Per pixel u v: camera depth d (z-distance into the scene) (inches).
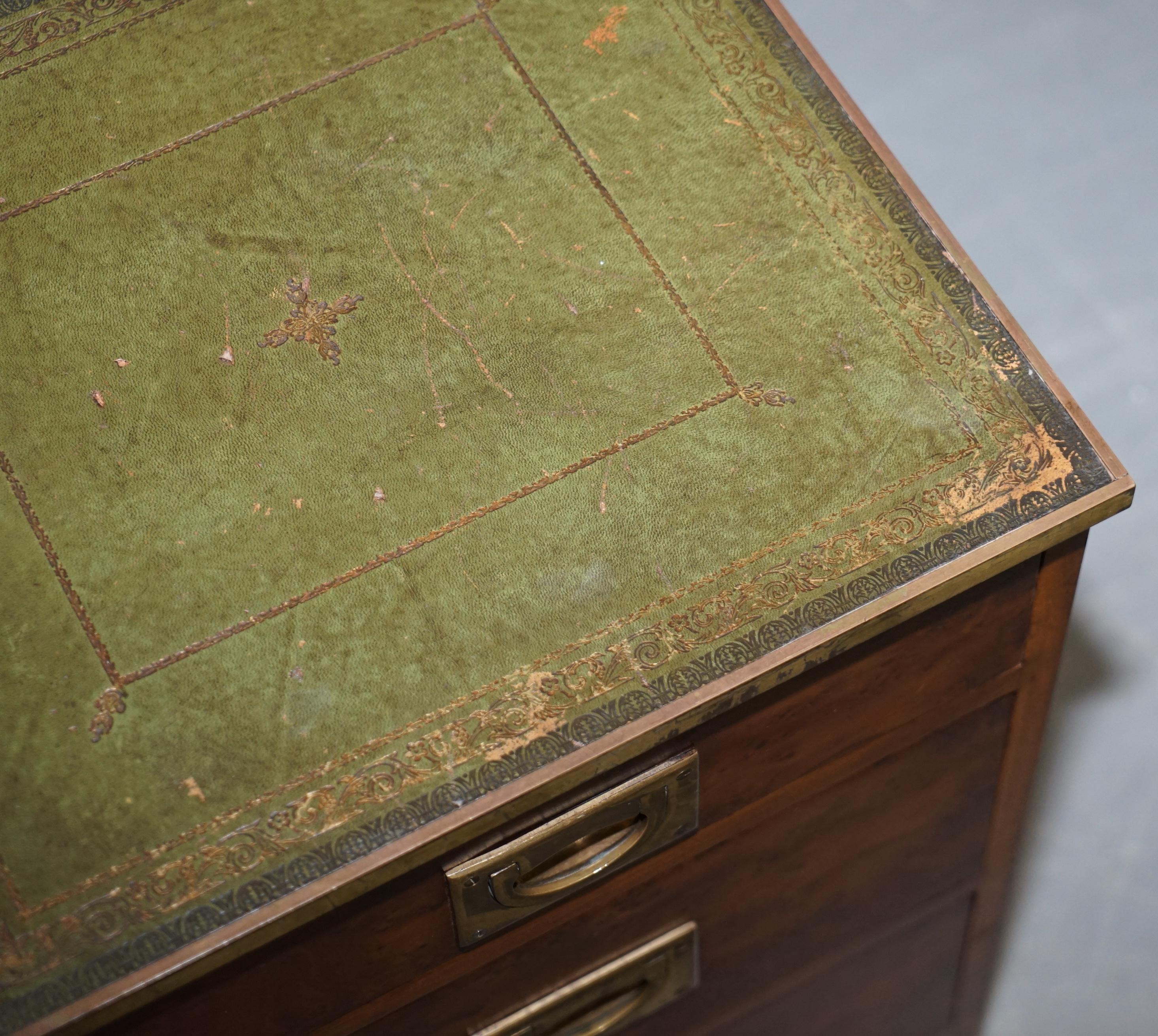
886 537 31.7
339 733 31.0
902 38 56.3
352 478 32.3
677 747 32.2
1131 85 54.6
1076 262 52.2
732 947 37.9
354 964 32.6
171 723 31.1
